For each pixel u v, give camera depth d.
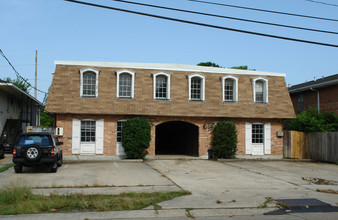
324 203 9.62
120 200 9.34
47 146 13.98
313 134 22.95
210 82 22.38
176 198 9.91
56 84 19.98
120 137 20.62
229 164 19.16
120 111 20.22
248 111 22.34
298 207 9.24
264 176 14.84
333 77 30.20
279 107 23.05
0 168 15.77
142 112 20.48
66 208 8.55
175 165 18.02
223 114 21.78
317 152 22.44
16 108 32.84
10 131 27.67
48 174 13.95
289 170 17.19
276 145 23.06
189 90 21.77
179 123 26.73
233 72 23.12
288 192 11.25
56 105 19.44
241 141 22.41
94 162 18.69
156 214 8.27
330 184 13.25
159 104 20.98
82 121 20.19
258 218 8.05
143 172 15.02
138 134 19.48
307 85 32.72
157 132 31.14
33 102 36.75
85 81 20.64
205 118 21.97
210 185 12.21
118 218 7.88
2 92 27.30
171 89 21.52
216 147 21.39
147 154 20.16
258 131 23.05
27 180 12.29
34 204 8.48
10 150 25.45
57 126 19.70
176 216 8.15
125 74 21.20
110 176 13.67
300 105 32.50
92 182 12.22
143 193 10.25
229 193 10.80
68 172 14.60
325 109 28.45
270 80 23.66
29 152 13.59
